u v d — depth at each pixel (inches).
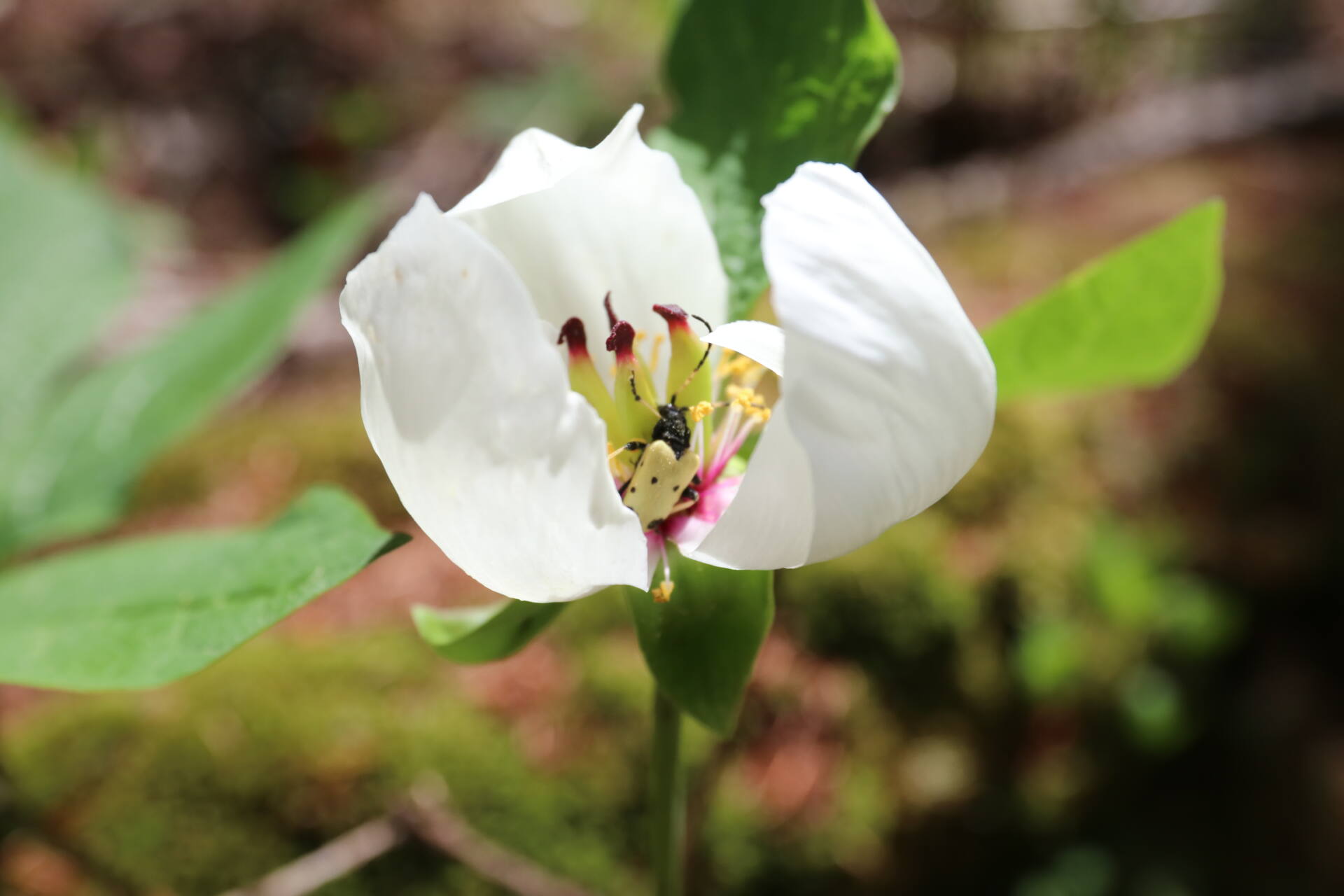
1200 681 18.8
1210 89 33.4
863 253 8.4
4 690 13.7
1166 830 17.9
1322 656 20.8
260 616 8.8
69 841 12.5
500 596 15.1
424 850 12.6
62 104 29.1
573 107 31.4
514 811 12.9
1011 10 31.6
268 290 12.4
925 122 30.5
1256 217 27.1
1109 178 28.9
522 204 9.3
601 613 14.7
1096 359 10.3
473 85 32.6
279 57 31.7
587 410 8.2
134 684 8.8
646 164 9.2
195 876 12.4
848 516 8.4
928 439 8.5
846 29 9.5
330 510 9.1
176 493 17.2
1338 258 25.5
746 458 9.7
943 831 15.4
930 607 15.6
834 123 9.5
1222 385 21.5
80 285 14.0
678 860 9.8
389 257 8.2
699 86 9.7
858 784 14.5
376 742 12.9
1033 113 31.2
